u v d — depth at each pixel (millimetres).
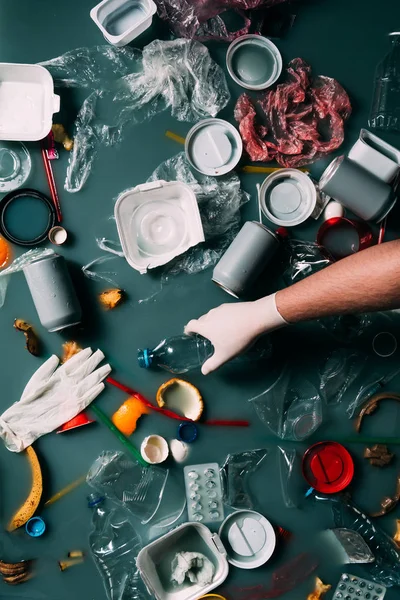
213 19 1876
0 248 1774
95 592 1767
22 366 1774
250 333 1666
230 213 1831
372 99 1899
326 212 1834
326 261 1842
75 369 1764
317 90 1889
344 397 1838
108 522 1776
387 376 1843
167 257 1768
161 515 1786
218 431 1805
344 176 1728
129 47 1850
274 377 1824
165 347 1804
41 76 1776
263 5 1865
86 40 1848
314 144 1863
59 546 1762
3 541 1749
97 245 1807
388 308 1497
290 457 1813
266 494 1810
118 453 1778
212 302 1826
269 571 1797
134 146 1837
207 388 1810
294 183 1837
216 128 1824
